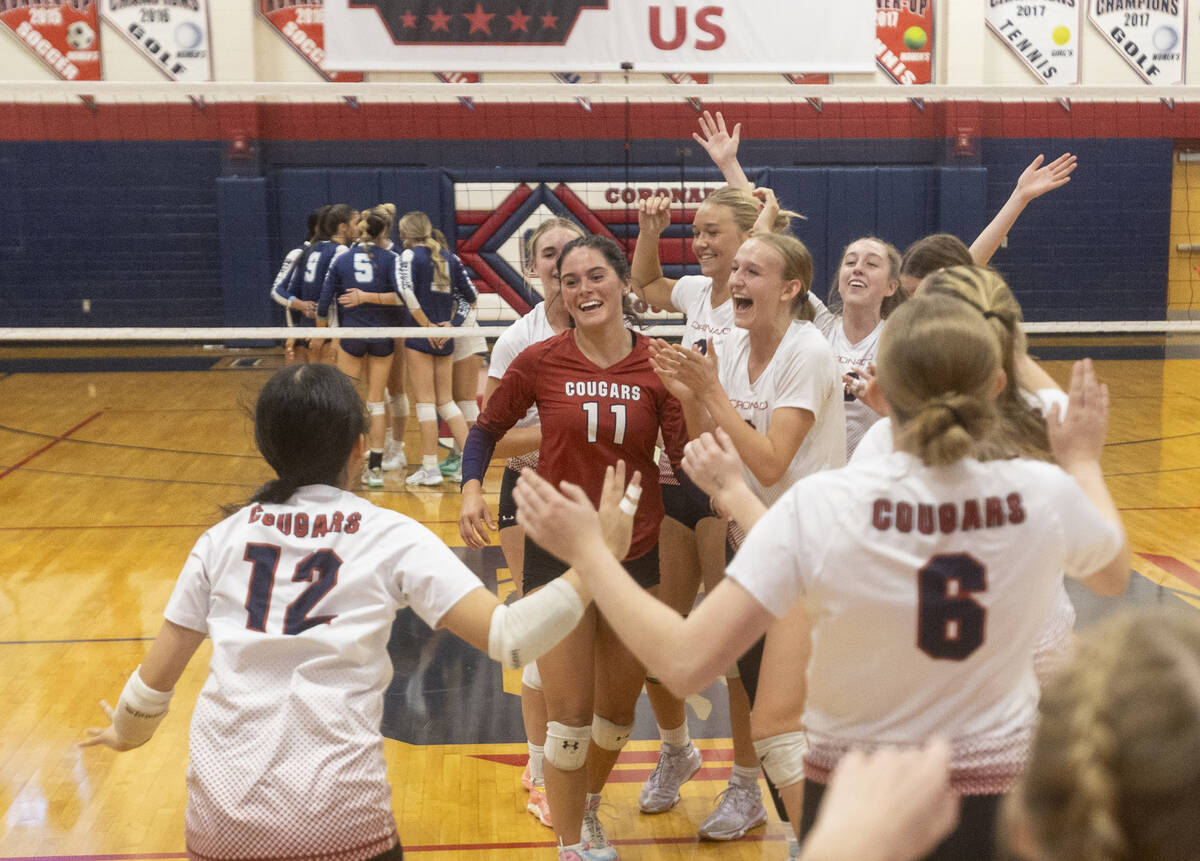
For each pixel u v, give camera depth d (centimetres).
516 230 1283
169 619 208
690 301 387
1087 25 1336
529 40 1284
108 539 646
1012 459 173
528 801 357
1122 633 83
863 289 355
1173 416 971
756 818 338
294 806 189
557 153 1302
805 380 288
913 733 171
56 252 1299
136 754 388
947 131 1313
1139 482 761
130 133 1280
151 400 1059
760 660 296
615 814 352
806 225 1313
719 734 409
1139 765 75
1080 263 1366
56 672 459
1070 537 172
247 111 1279
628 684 307
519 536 355
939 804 102
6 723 412
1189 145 1382
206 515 697
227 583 204
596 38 1285
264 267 1300
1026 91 631
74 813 347
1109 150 1345
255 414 212
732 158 418
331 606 201
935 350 173
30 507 714
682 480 325
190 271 1313
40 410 1015
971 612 166
